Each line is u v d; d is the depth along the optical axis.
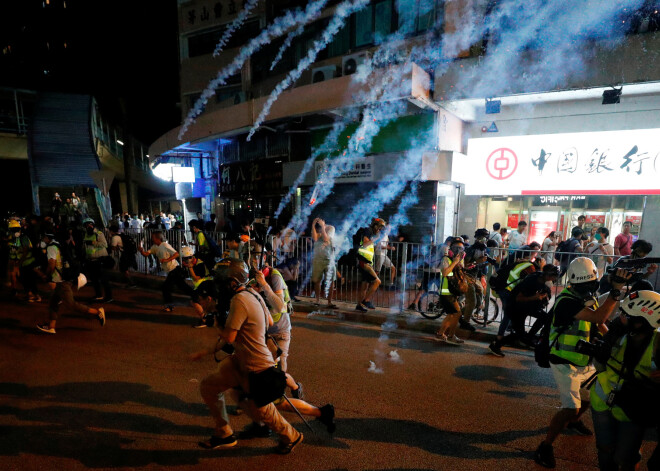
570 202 9.98
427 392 4.54
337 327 7.04
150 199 37.06
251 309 3.10
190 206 22.05
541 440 3.62
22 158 24.28
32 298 8.82
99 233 8.66
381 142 11.16
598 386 2.72
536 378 4.95
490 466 3.24
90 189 23.05
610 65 7.57
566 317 3.17
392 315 7.43
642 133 8.38
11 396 4.38
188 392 4.50
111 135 31.52
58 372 5.02
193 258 6.82
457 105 9.92
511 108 10.23
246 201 16.77
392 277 9.18
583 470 3.18
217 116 13.48
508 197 10.77
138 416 3.98
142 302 8.84
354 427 3.80
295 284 7.82
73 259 6.51
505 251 7.09
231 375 3.21
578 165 9.17
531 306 5.29
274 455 3.36
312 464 3.25
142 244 11.91
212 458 3.32
